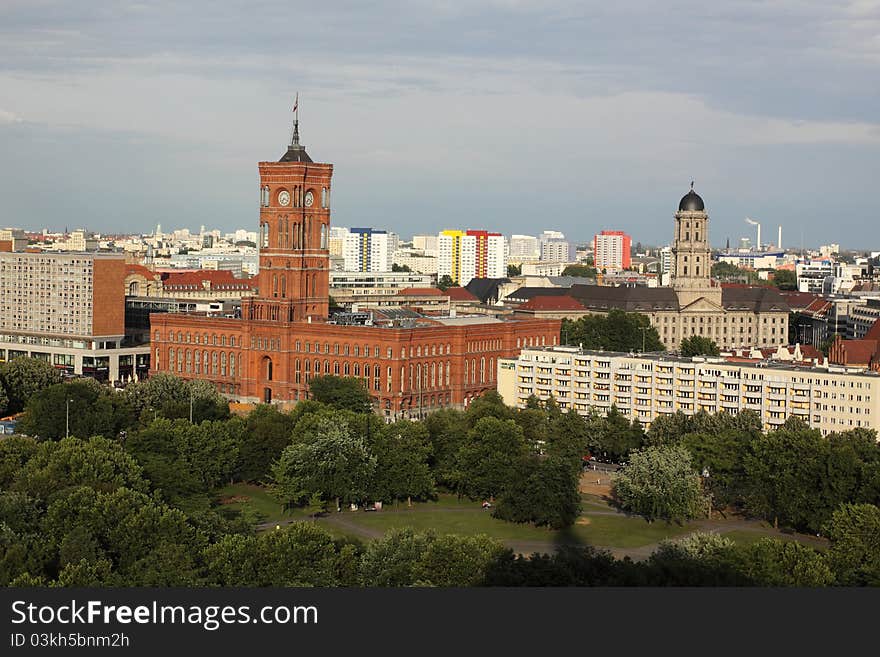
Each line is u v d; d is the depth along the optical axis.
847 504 194.38
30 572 164.38
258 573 163.50
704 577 163.25
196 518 190.25
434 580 161.50
